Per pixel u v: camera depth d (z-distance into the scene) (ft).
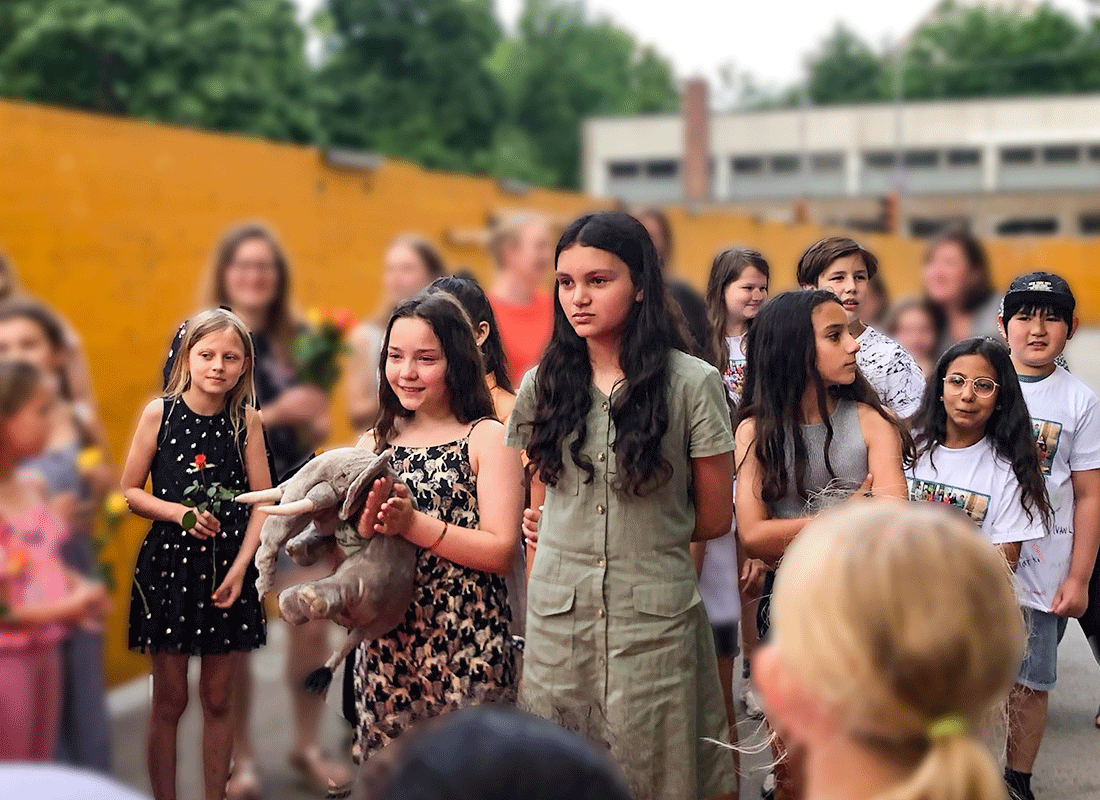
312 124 96.94
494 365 12.66
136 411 20.65
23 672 9.27
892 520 4.61
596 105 207.41
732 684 13.56
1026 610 12.89
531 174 138.62
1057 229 164.45
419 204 31.96
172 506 11.21
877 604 4.41
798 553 4.69
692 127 180.75
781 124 189.57
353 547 9.60
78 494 10.00
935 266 19.94
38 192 18.71
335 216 27.94
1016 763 12.85
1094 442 13.60
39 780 5.09
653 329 9.71
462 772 3.76
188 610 11.31
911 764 4.56
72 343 11.46
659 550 9.82
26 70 87.92
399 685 10.00
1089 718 15.89
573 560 9.91
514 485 10.12
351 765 13.16
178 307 21.88
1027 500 12.91
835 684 4.47
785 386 11.03
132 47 87.61
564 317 9.99
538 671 9.99
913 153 187.01
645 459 9.57
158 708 11.65
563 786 3.76
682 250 64.49
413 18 136.36
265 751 14.11
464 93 136.67
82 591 9.77
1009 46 228.84
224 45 91.97
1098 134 179.22
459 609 9.93
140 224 20.97
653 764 9.72
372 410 16.84
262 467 11.69
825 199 161.17
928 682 4.42
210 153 23.13
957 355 13.05
